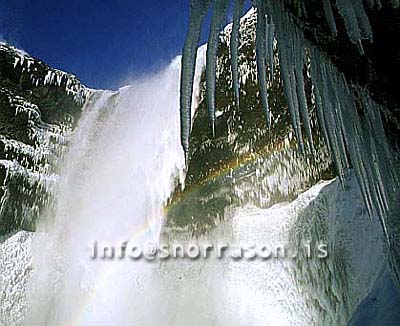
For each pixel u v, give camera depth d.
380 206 2.49
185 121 2.09
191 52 2.11
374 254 6.53
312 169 8.76
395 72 2.24
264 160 9.47
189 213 10.23
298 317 7.79
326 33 2.27
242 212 9.45
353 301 6.73
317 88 2.35
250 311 8.42
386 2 2.11
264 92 2.26
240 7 2.19
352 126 2.37
